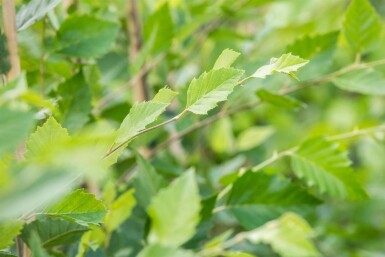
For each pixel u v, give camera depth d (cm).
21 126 75
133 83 148
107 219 112
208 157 202
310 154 124
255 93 126
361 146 236
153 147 159
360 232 200
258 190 119
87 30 117
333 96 272
